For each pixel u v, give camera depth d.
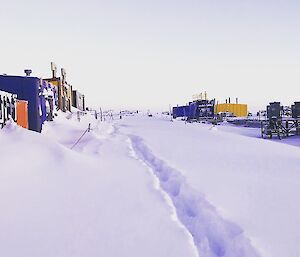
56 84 31.22
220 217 6.17
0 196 6.76
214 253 5.26
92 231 5.61
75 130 21.16
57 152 10.75
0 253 4.74
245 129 36.03
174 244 5.27
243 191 7.90
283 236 5.25
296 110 29.69
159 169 11.41
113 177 9.33
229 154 14.03
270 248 4.84
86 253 4.86
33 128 19.17
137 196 7.67
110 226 5.86
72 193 7.51
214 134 24.77
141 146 17.08
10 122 12.96
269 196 7.46
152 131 25.98
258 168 10.81
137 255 4.87
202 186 8.35
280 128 27.42
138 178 9.45
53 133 20.19
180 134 23.69
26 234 5.36
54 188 7.69
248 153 14.48
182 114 62.31
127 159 12.69
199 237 5.85
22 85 19.44
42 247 4.98
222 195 7.56
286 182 8.78
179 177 9.52
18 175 8.07
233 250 5.11
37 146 10.70
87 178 8.91
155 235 5.58
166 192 8.63
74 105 45.28
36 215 6.13
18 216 6.02
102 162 11.48
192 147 16.27
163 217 6.41
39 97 20.39
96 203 7.01
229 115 62.50
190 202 7.51
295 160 12.59
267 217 6.11
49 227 5.66
